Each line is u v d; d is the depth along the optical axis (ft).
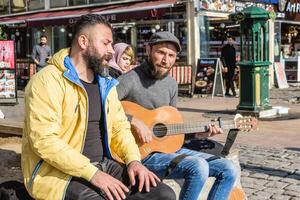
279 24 63.21
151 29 56.90
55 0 66.69
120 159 10.94
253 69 36.11
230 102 46.03
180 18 54.19
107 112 10.39
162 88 13.74
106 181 9.41
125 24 58.44
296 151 24.44
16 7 72.79
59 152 9.30
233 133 13.96
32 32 69.92
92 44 10.04
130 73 13.55
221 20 57.52
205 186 12.82
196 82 52.11
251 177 19.56
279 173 20.13
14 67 46.65
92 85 10.28
